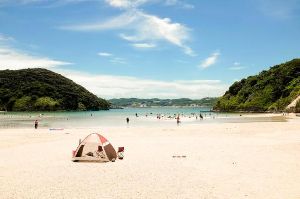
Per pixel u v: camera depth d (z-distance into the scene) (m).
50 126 67.25
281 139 34.62
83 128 58.59
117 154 23.75
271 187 14.83
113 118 113.06
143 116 135.25
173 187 15.08
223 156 23.69
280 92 171.38
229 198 13.26
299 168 19.03
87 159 21.95
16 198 13.29
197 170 18.89
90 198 13.31
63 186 15.26
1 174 17.88
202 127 55.97
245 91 194.38
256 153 24.84
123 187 15.09
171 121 88.94
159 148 28.64
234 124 62.94
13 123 79.19
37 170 19.03
